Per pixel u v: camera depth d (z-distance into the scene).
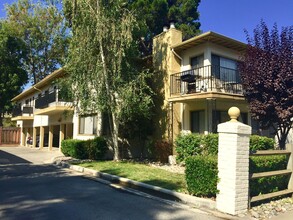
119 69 13.60
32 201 7.17
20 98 35.53
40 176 11.09
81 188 8.85
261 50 9.93
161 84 16.62
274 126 10.88
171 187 8.41
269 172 7.20
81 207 6.68
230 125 6.46
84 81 13.85
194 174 7.26
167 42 16.55
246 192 6.47
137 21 14.58
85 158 16.30
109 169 11.95
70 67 14.36
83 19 13.43
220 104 15.67
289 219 6.11
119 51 13.52
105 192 8.33
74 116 20.39
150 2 23.08
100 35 13.25
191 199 7.13
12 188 8.75
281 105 9.48
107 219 5.86
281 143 10.34
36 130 30.11
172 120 15.80
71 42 14.14
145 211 6.46
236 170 6.31
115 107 14.13
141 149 17.36
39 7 39.41
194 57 16.08
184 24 24.94
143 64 17.58
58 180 10.23
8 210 6.38
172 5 26.03
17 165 14.52
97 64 13.76
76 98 14.47
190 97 14.26
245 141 6.52
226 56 16.05
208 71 14.96
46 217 5.91
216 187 6.66
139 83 14.62
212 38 14.63
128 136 16.27
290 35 9.66
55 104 19.97
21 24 39.16
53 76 20.77
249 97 10.30
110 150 16.75
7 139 34.50
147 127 16.53
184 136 13.52
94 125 17.92
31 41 40.09
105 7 13.63
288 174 7.86
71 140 17.34
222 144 6.62
